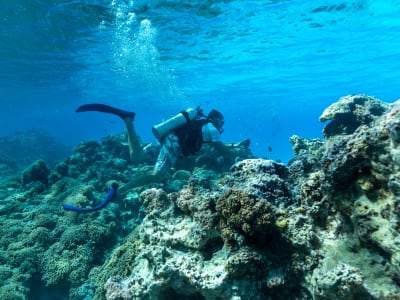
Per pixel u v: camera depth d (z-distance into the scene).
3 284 6.58
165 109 73.50
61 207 8.85
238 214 3.42
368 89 44.69
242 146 12.04
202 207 4.06
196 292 3.84
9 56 23.25
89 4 13.94
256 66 27.77
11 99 52.44
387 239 2.42
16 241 7.79
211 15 15.41
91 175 11.27
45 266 7.14
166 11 14.73
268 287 3.30
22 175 11.49
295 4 14.55
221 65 26.92
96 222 8.09
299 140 10.19
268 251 3.48
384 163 2.46
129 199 9.41
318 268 3.00
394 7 15.44
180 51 22.06
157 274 3.83
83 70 28.08
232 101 58.88
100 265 7.32
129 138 7.33
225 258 3.65
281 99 55.97
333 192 2.94
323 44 21.47
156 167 6.62
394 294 2.40
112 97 50.16
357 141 2.66
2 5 14.38
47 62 25.00
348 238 2.93
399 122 2.22
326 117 7.92
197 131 6.55
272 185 3.96
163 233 4.22
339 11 15.70
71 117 108.69
